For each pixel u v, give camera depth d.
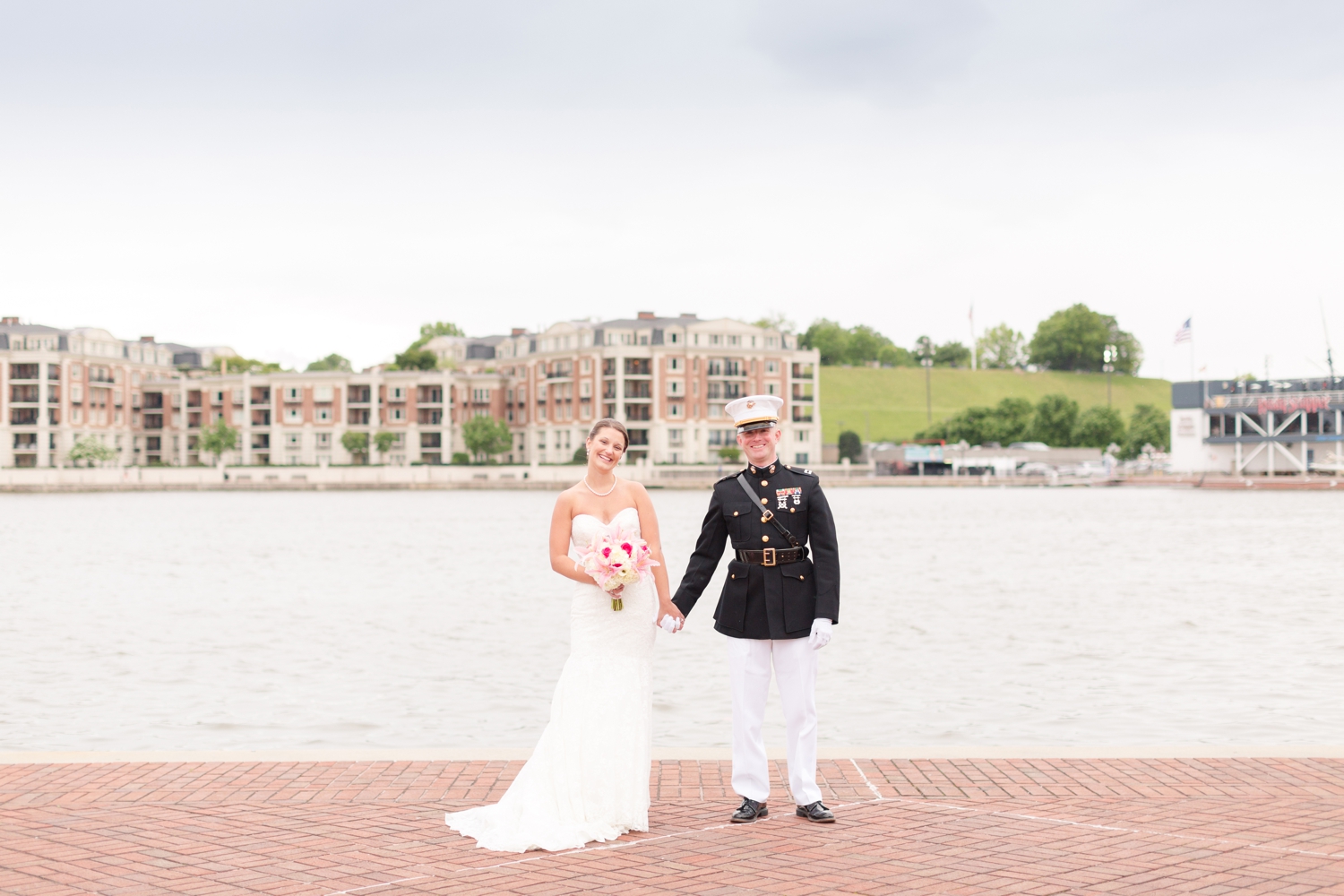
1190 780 9.05
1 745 14.24
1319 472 128.00
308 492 141.38
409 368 161.88
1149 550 49.31
